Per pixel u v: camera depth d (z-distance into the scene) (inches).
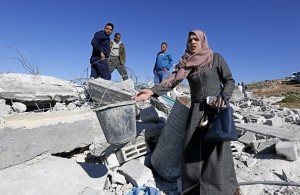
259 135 235.5
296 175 178.7
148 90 151.3
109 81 245.4
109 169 176.6
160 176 182.7
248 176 179.6
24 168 155.9
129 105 149.6
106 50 301.4
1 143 148.6
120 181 170.2
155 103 277.6
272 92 1459.2
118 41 363.3
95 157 192.9
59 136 179.6
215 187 138.1
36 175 152.1
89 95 247.9
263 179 175.2
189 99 175.5
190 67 145.9
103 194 152.0
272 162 192.5
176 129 168.4
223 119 131.3
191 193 148.6
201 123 140.9
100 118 150.6
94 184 159.5
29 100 201.5
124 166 178.7
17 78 203.0
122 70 364.8
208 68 144.4
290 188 162.4
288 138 216.1
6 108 180.4
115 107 147.1
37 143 166.2
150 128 199.3
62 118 191.6
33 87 206.7
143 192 161.8
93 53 302.4
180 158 155.0
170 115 174.4
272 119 313.1
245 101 571.8
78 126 192.5
